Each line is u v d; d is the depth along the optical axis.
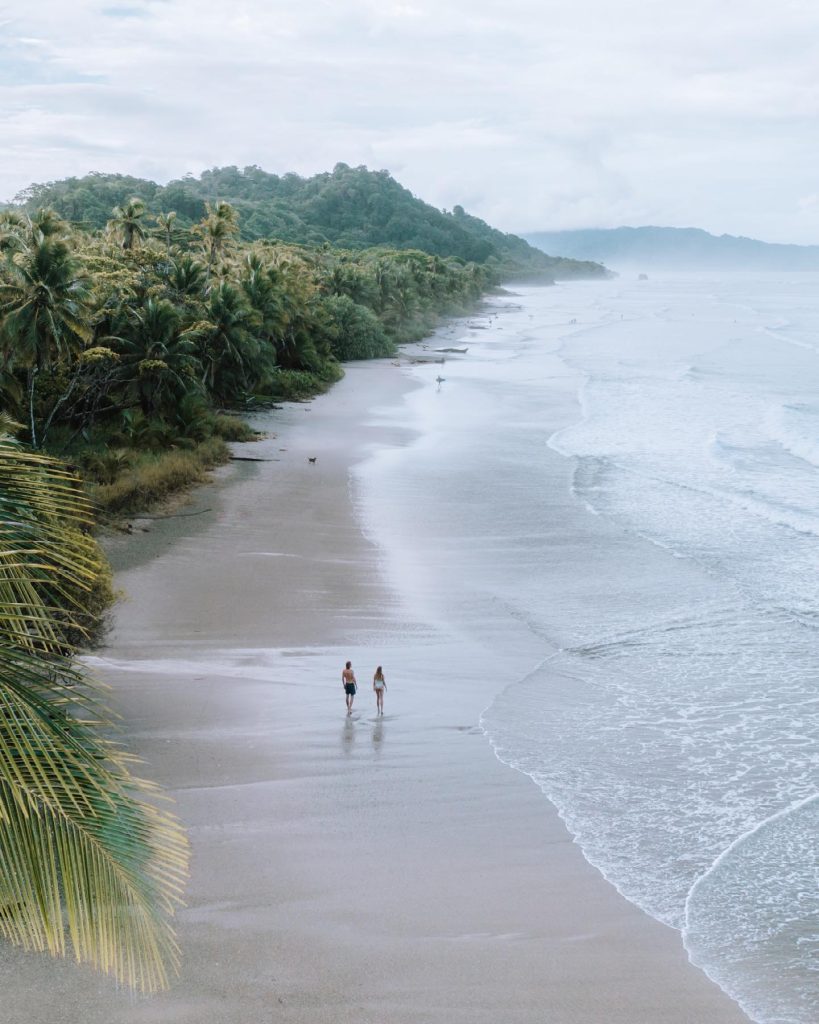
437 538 36.41
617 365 102.12
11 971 11.93
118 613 26.89
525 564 33.44
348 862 15.30
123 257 70.12
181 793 17.16
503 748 19.89
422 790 17.89
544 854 15.96
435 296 178.25
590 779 18.72
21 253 43.56
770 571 33.09
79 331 43.88
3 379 43.91
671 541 36.62
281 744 19.45
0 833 5.86
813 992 12.70
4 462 6.91
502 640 26.45
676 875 15.51
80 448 48.31
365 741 19.84
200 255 90.88
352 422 63.91
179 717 20.39
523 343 130.62
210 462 48.16
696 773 19.12
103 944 5.80
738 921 14.27
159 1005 11.64
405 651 25.38
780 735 20.92
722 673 24.42
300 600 28.89
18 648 6.91
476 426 63.06
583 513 40.53
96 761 6.39
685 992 12.61
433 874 15.12
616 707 22.28
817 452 54.75
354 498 42.34
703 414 69.00
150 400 52.94
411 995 12.16
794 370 98.31
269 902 13.99
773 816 17.50
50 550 7.11
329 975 12.45
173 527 36.44
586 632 27.22
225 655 24.39
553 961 13.09
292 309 82.94
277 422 63.09
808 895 15.00
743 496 43.81
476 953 13.14
